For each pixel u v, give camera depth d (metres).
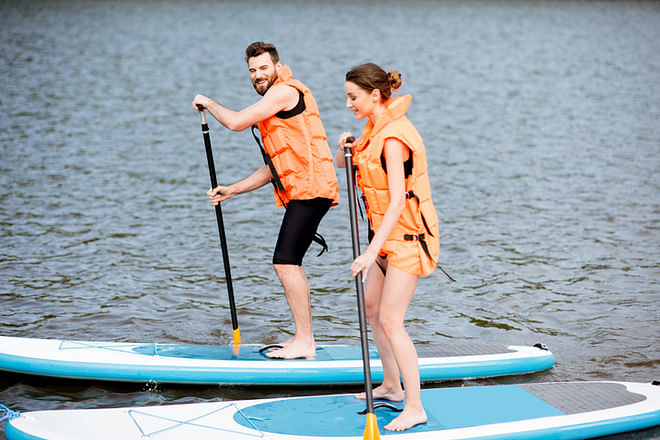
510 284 8.29
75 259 8.98
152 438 4.55
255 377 5.78
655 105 19.94
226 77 24.02
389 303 4.62
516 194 12.08
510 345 6.38
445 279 8.50
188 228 10.41
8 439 4.66
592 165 13.92
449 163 14.20
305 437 4.58
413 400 4.73
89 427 4.68
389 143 4.46
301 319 6.04
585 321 7.22
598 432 4.89
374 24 38.62
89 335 6.83
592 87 22.67
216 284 8.33
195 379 5.77
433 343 6.77
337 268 8.95
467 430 4.70
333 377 5.82
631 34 34.91
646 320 7.20
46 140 15.62
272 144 5.86
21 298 7.69
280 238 5.96
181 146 15.47
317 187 5.86
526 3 48.91
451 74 25.14
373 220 4.70
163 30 35.28
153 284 8.24
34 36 31.89
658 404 5.12
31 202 11.34
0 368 5.89
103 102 19.95
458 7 47.00
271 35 34.06
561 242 9.72
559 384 5.45
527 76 24.73
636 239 9.77
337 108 19.34
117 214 10.92
